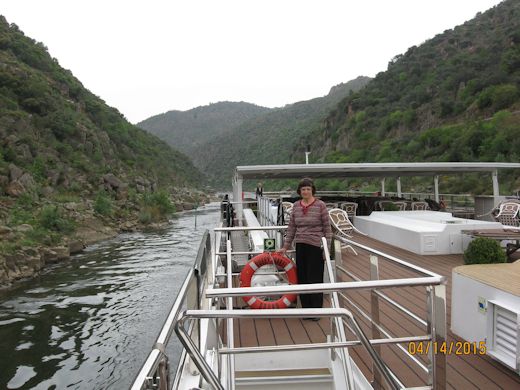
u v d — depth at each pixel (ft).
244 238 29.71
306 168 33.30
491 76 188.85
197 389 6.87
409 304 13.88
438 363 7.28
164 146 478.18
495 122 146.92
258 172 35.53
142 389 3.51
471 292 10.31
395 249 24.09
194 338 9.01
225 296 6.41
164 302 57.31
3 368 37.60
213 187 513.45
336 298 10.19
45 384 34.86
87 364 38.52
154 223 164.66
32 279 71.10
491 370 9.14
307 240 12.48
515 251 19.93
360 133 243.81
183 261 86.58
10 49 253.65
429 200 42.70
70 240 99.45
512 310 8.57
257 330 12.14
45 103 215.31
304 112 646.74
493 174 36.19
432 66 272.10
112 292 62.80
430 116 204.23
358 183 114.21
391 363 9.63
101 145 254.68
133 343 43.37
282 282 14.38
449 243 22.21
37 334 45.91
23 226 95.40
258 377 10.48
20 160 157.99
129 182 234.38
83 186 181.78
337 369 9.95
